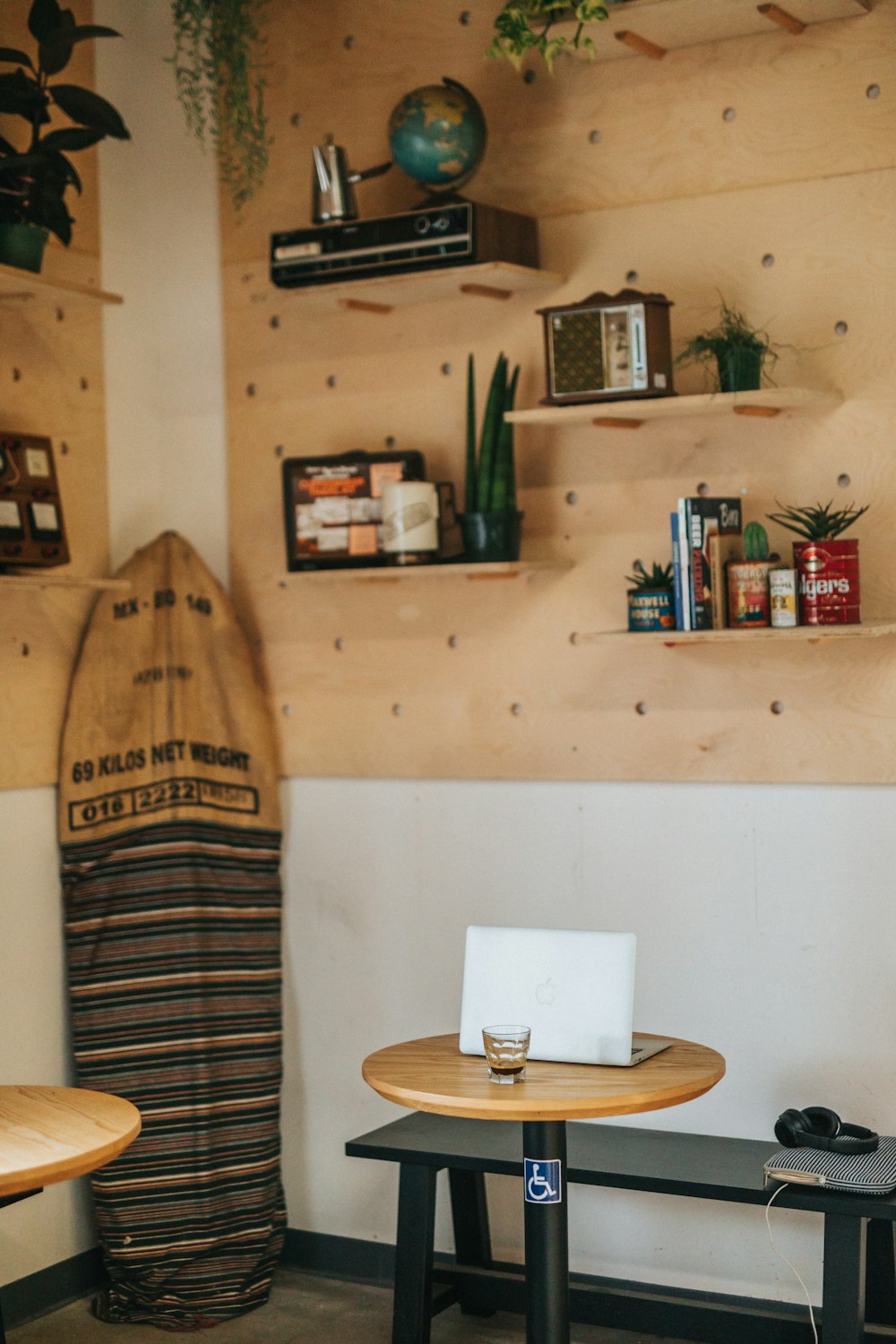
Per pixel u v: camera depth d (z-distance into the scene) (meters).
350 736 3.60
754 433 3.12
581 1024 2.48
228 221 3.73
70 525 3.55
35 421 3.45
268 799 3.62
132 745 3.51
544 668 3.37
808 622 2.84
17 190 3.10
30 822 3.38
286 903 3.68
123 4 3.77
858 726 3.02
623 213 3.25
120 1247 3.30
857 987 3.03
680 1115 3.19
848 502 3.03
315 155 3.28
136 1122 2.23
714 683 3.17
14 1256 3.26
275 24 3.65
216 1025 3.43
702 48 3.14
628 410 3.00
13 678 3.36
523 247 3.25
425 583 3.51
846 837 3.04
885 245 2.98
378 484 3.43
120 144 3.74
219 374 3.77
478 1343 3.11
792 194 3.07
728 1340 2.95
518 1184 3.35
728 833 3.16
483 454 3.26
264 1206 3.42
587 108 3.28
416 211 3.15
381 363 3.56
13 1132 2.18
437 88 3.19
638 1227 3.23
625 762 3.27
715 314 3.16
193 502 3.83
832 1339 2.55
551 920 3.36
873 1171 2.58
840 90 3.01
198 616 3.64
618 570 3.28
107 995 3.40
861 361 3.01
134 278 3.78
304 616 3.67
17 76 3.07
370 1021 3.57
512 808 3.41
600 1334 3.12
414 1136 3.03
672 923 3.22
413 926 3.52
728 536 2.99
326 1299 3.40
